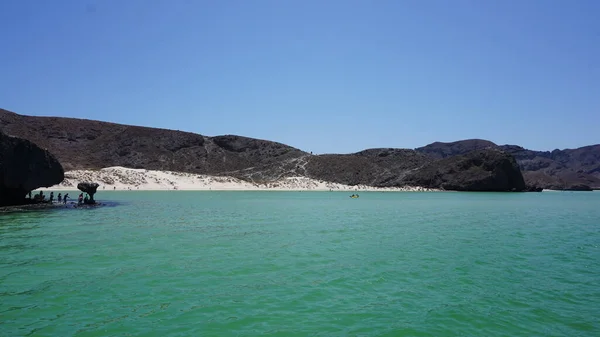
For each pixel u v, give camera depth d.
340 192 132.88
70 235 28.31
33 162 52.81
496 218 45.25
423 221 40.69
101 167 154.25
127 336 11.20
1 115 165.88
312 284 16.28
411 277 17.50
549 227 36.72
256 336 11.30
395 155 190.38
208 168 171.25
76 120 186.12
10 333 11.30
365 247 24.56
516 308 13.77
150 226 33.88
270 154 190.38
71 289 15.21
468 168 153.50
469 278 17.42
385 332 11.71
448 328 12.06
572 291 15.70
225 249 23.47
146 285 15.82
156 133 184.25
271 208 56.28
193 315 12.77
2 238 26.78
